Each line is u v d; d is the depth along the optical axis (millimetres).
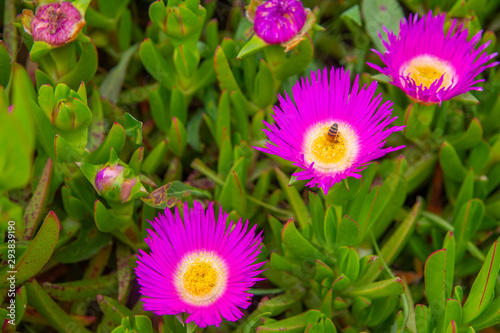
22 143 441
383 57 563
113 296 574
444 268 527
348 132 536
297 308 576
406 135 578
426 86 557
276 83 594
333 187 526
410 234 570
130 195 534
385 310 551
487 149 585
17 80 435
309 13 567
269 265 577
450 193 601
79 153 544
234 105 583
